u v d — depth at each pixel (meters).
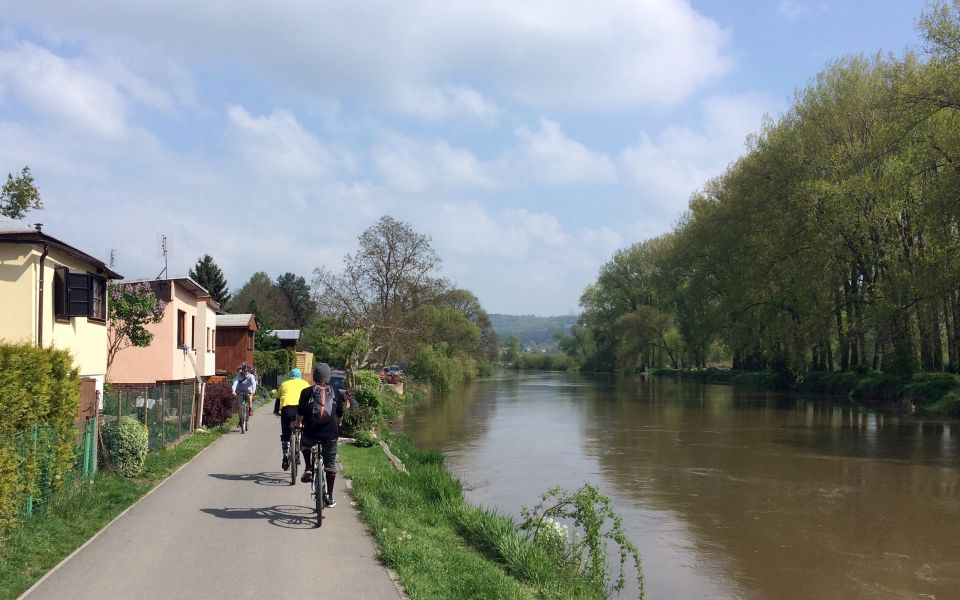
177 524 9.45
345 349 39.62
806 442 26.14
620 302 99.19
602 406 43.47
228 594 6.70
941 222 33.75
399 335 51.28
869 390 44.16
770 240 48.12
